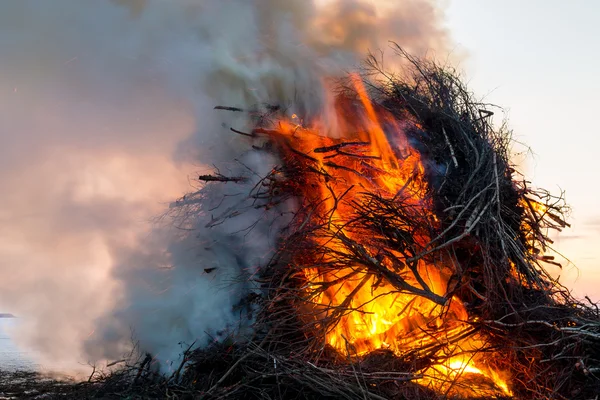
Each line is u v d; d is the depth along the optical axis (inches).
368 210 223.6
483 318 209.0
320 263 219.5
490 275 206.5
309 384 182.9
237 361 197.9
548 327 201.8
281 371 190.7
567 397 187.8
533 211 239.5
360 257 214.2
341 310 207.9
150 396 204.7
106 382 227.5
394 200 225.9
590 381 189.0
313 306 220.7
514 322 206.8
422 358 206.1
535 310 203.8
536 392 192.2
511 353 204.8
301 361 191.5
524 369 201.8
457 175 235.5
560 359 195.6
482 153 232.2
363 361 201.3
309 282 216.7
